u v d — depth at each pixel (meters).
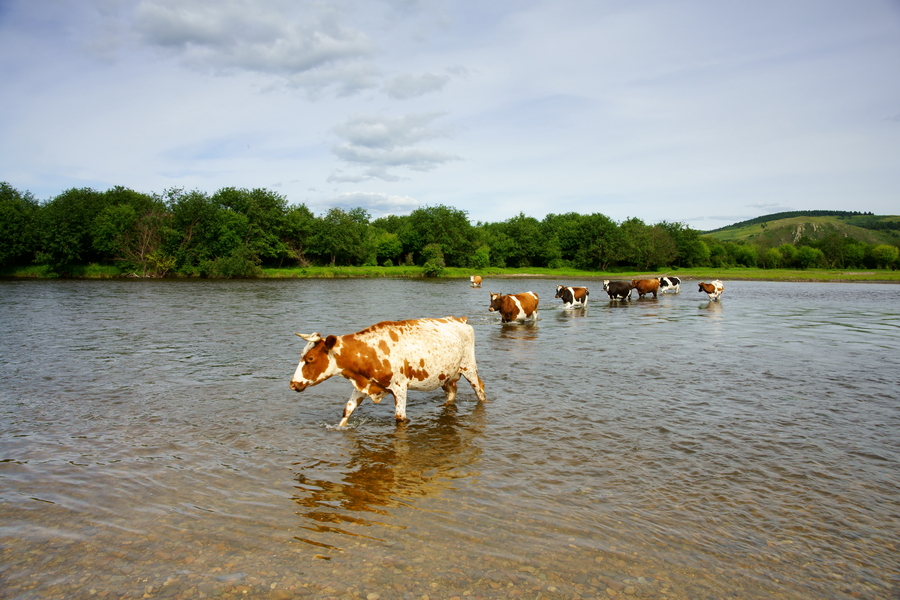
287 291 46.12
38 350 15.41
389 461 7.03
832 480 6.54
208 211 74.50
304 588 4.31
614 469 6.80
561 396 10.53
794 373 12.86
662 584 4.43
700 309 30.95
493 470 6.74
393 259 103.00
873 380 12.12
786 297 42.56
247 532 5.19
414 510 5.65
